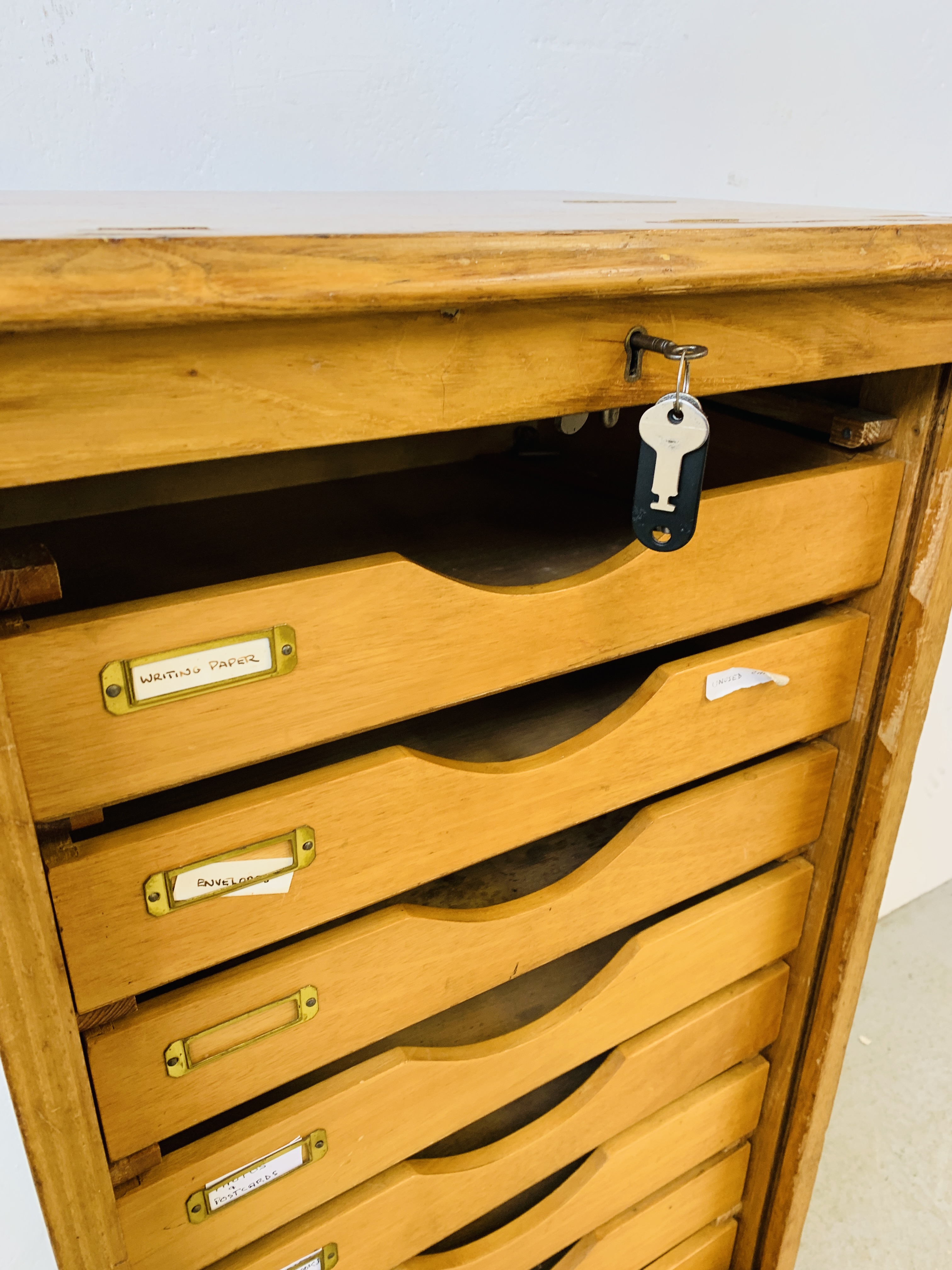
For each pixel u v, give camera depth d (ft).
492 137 2.76
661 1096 2.57
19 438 1.06
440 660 1.59
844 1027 2.70
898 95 3.49
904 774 2.37
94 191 2.23
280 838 1.56
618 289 1.32
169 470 2.31
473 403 1.37
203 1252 1.85
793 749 2.46
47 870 1.35
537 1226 2.42
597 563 2.08
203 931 1.54
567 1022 2.21
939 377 2.00
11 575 1.18
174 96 2.28
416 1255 2.27
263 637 1.38
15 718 1.23
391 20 2.48
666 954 2.34
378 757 1.65
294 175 2.50
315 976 1.72
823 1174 3.79
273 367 1.18
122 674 1.29
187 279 1.03
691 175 3.18
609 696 2.31
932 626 2.20
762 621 2.45
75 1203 1.53
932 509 2.10
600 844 2.41
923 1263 3.46
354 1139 1.96
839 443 2.15
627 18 2.83
